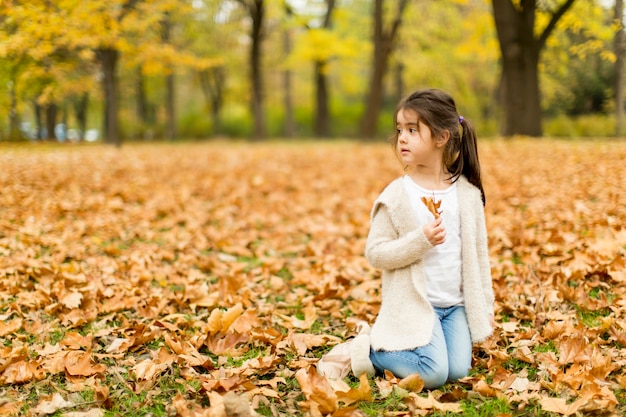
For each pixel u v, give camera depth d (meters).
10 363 2.69
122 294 3.73
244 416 2.15
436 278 2.62
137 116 31.88
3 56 8.80
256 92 23.28
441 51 22.33
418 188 2.63
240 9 25.73
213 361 2.85
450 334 2.59
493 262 4.30
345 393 2.35
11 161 10.83
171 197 7.56
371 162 11.51
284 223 6.25
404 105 2.57
